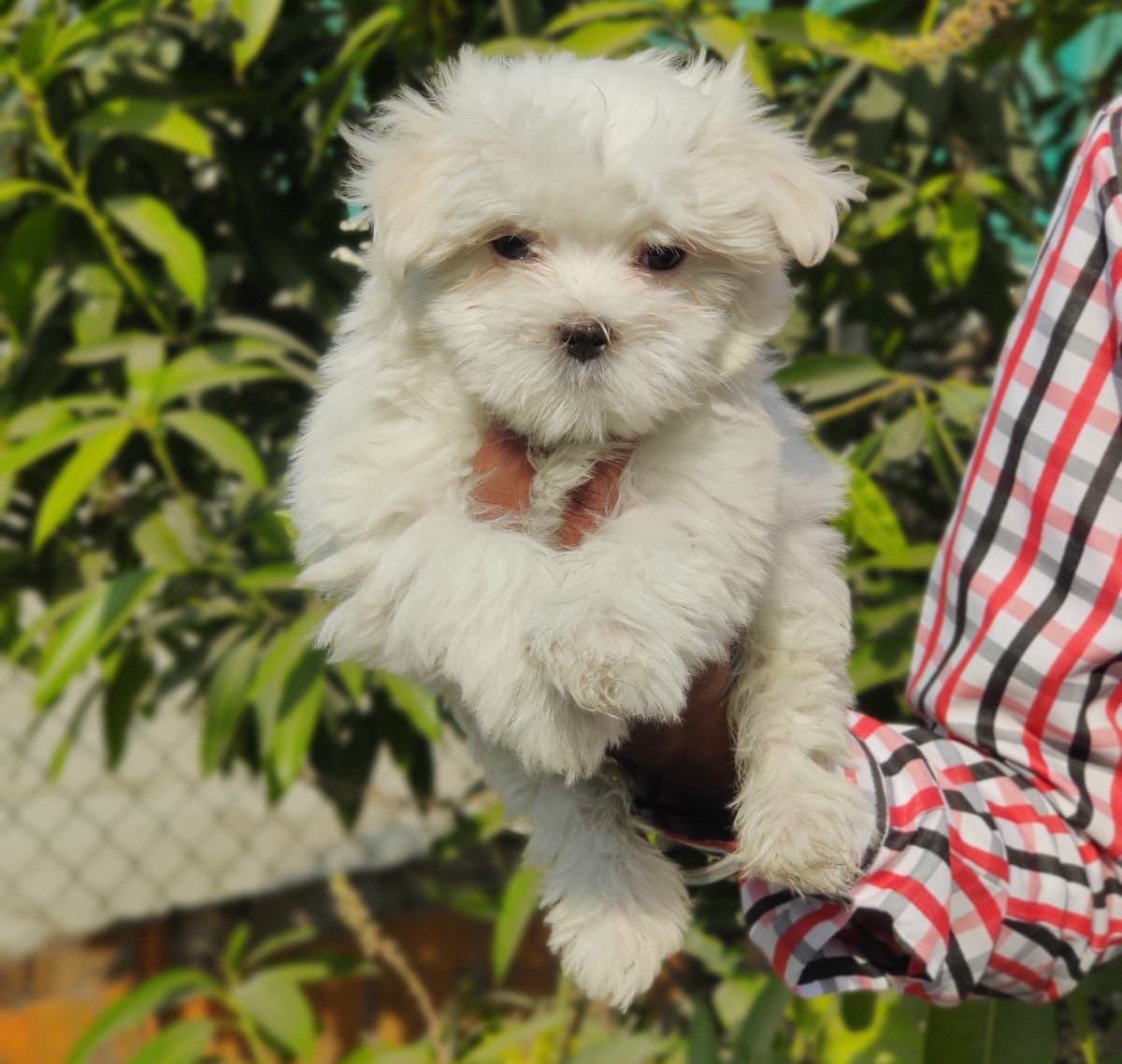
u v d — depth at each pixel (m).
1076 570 1.43
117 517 3.09
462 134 1.49
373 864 4.39
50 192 2.60
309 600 2.76
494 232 1.49
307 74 3.04
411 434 1.48
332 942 4.27
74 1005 4.14
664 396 1.44
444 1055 3.28
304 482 1.54
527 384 1.42
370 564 1.45
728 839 1.52
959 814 1.44
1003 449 1.51
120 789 4.47
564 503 1.51
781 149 1.55
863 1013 2.44
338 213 3.01
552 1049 3.38
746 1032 2.47
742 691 1.54
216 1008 4.18
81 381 3.04
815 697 1.52
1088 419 1.43
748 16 2.40
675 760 1.47
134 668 3.07
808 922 1.46
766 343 1.64
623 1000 1.54
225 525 3.06
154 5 2.49
